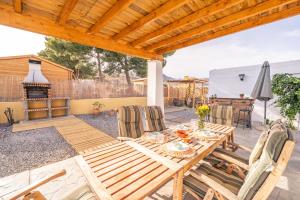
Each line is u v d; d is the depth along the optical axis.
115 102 9.96
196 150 1.75
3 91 6.90
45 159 3.21
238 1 2.08
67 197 1.35
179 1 2.16
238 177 1.79
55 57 11.76
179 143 1.84
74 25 3.06
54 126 5.97
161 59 5.18
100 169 1.33
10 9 2.38
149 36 3.52
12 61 8.32
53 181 2.26
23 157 3.30
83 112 8.81
